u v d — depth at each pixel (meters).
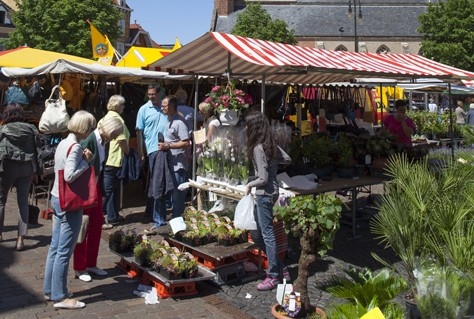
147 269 5.17
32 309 4.58
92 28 13.07
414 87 14.13
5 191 6.25
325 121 12.71
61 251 4.55
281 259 5.72
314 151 6.82
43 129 8.23
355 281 3.56
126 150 6.86
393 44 51.56
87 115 4.46
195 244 5.54
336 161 6.98
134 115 11.12
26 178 6.32
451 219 3.32
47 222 7.85
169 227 6.18
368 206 8.94
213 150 6.34
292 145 6.79
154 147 7.09
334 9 54.31
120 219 8.02
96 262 5.67
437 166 4.92
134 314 4.54
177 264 4.96
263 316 4.55
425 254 3.29
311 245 4.24
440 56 36.81
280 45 6.82
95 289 5.13
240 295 5.06
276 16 54.72
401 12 53.59
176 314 4.57
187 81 11.64
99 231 5.50
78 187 4.45
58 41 31.27
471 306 2.70
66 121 8.30
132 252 5.66
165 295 4.94
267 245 5.08
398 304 3.46
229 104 5.89
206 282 5.40
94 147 5.38
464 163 4.93
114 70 9.35
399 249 3.50
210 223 5.81
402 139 8.43
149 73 9.80
